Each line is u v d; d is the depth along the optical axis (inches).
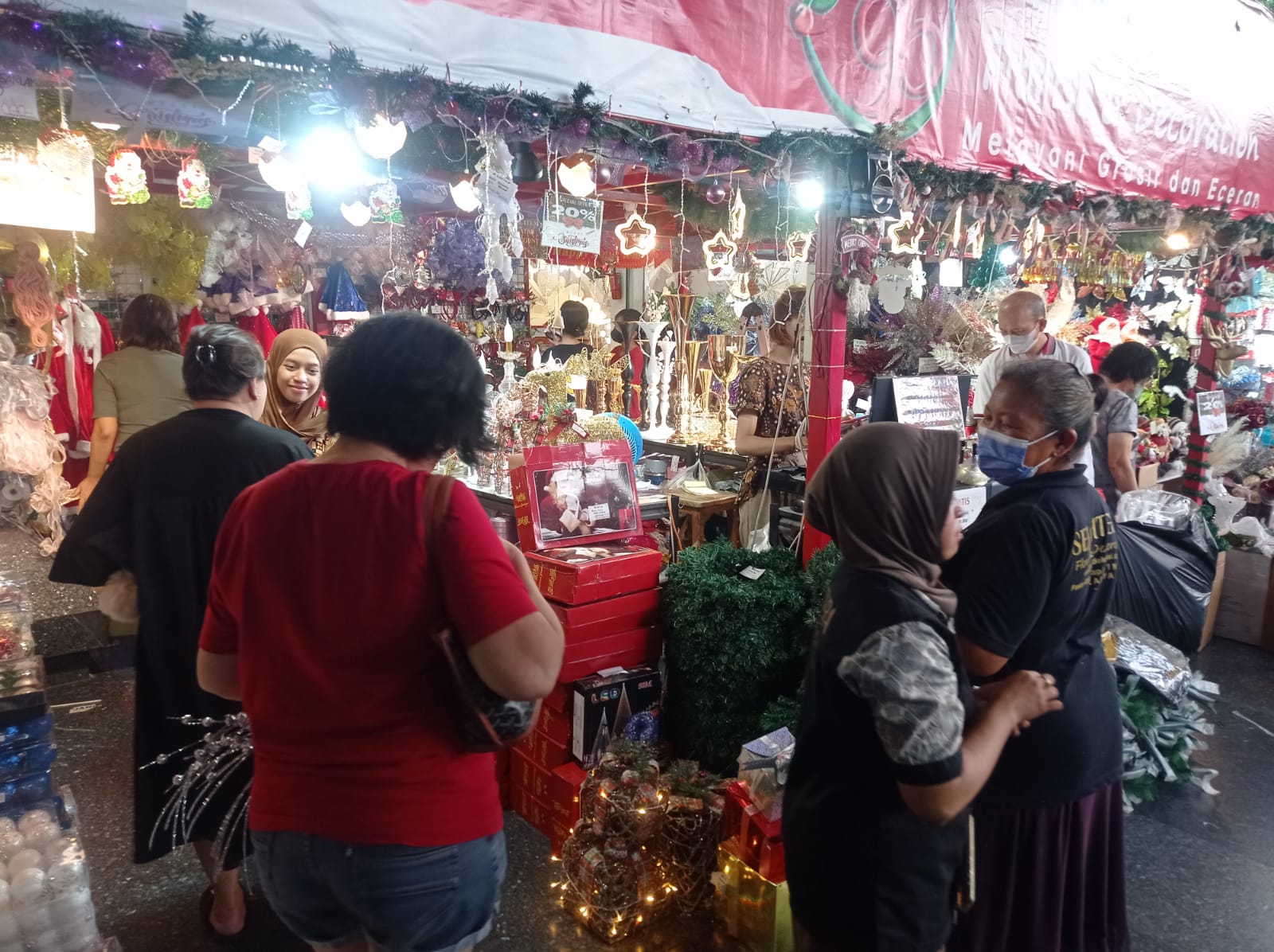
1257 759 132.3
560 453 108.3
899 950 49.9
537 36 84.7
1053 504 64.1
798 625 102.9
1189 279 233.0
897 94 117.0
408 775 44.6
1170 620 133.7
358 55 74.2
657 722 105.0
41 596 154.9
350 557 43.5
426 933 46.4
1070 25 138.7
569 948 87.3
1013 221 144.3
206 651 50.6
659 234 205.2
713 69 98.5
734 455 155.8
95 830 107.0
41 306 165.3
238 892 87.5
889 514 49.5
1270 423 229.3
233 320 230.5
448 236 218.1
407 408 45.5
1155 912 96.4
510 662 42.8
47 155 82.7
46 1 60.8
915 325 156.6
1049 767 66.1
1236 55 170.2
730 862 88.1
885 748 47.4
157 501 78.1
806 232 173.2
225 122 75.9
